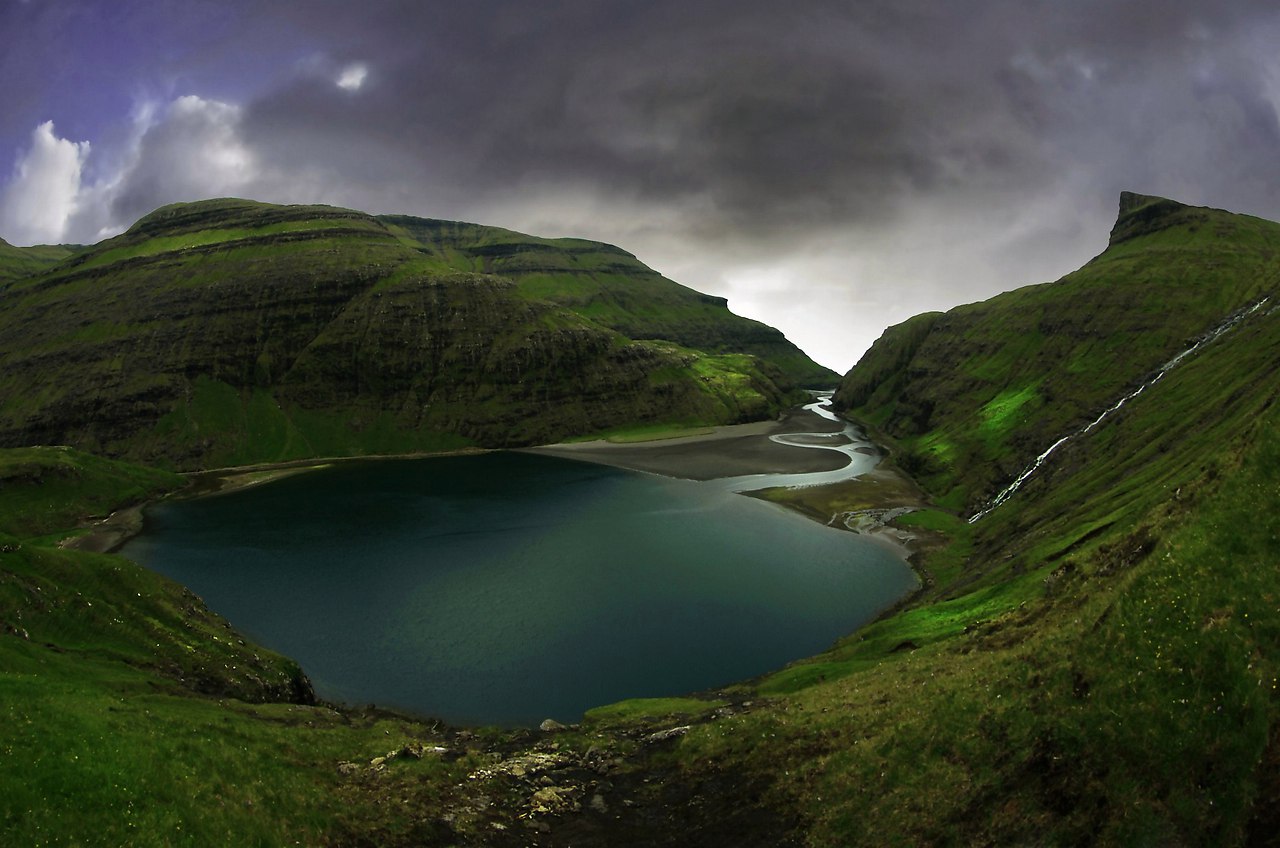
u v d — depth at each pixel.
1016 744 30.28
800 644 90.50
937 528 145.00
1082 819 25.77
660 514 159.00
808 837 32.59
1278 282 197.50
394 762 44.19
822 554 128.25
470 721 73.19
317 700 76.62
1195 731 25.58
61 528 157.25
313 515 162.50
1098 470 126.69
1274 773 23.25
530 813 39.00
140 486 186.38
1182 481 75.25
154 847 26.66
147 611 74.19
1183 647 28.58
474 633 94.69
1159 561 33.66
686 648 89.62
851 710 42.44
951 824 28.86
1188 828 23.52
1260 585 29.08
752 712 50.53
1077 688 30.67
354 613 101.81
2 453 177.75
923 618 81.12
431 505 171.62
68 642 63.78
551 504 170.50
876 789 33.12
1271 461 35.00
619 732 53.75
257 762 37.66
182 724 40.56
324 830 32.75
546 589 110.69
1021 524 121.06
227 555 131.12
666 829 36.59
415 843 34.00
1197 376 142.75
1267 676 25.70
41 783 27.67
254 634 95.19
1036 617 47.66
